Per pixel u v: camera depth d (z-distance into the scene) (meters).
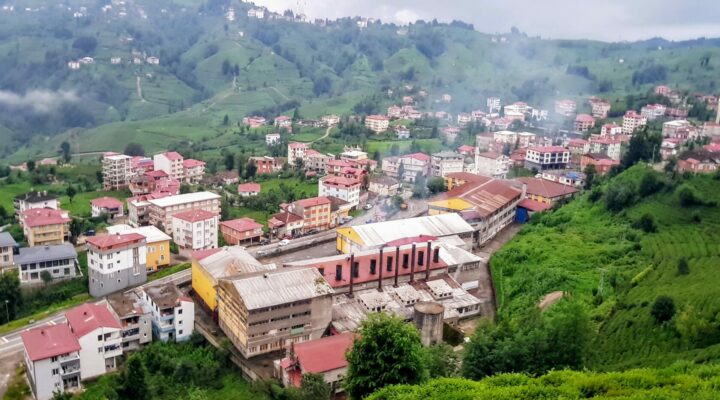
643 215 164.38
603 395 69.44
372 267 142.50
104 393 109.06
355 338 90.12
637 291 124.62
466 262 151.75
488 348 90.75
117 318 124.62
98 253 150.38
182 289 155.25
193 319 130.75
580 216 189.50
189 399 104.38
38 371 109.44
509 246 174.50
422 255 147.75
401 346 81.06
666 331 103.75
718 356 87.12
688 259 139.38
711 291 113.06
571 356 86.50
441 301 138.38
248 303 117.06
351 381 83.12
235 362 119.88
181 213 188.75
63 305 149.12
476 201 195.25
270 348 121.25
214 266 141.25
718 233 152.00
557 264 148.75
